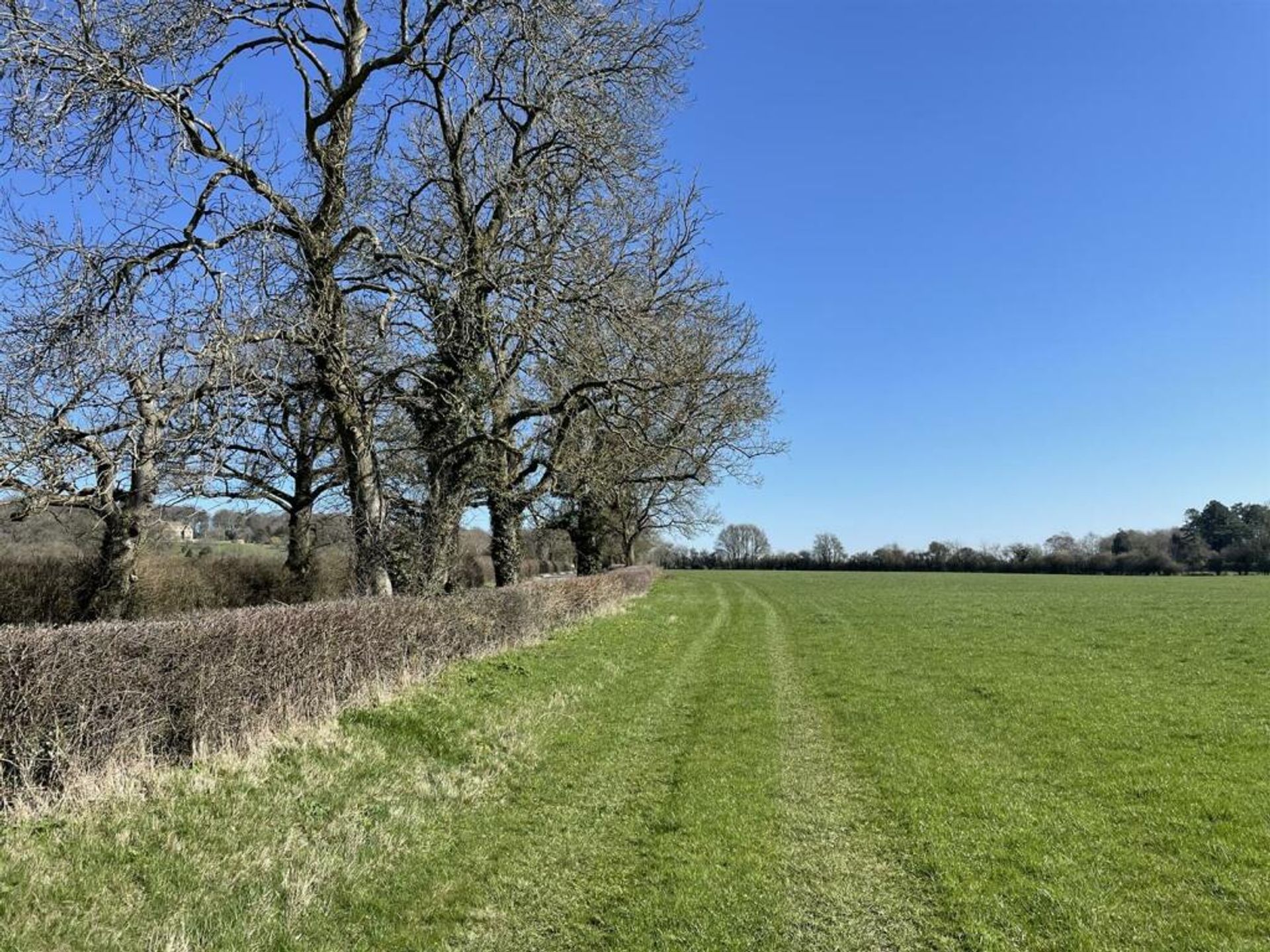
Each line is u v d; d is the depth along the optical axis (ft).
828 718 39.99
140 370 31.60
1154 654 61.16
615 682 47.83
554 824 24.12
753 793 27.22
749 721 38.78
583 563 117.19
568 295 48.16
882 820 24.68
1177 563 278.67
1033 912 18.07
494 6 44.98
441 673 41.39
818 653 65.10
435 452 54.54
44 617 50.03
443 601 45.32
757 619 98.07
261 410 38.06
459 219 52.39
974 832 23.31
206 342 33.24
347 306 48.11
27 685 19.94
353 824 22.11
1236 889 18.99
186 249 39.17
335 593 76.33
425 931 17.42
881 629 82.58
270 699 28.22
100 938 15.03
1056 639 72.13
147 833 19.22
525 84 54.03
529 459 68.80
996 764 30.94
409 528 56.75
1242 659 57.67
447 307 47.78
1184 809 25.05
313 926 17.03
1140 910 18.11
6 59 31.22
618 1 50.65
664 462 85.05
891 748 33.40
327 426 67.82
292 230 43.47
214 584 64.59
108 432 33.94
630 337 50.21
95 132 37.09
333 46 49.16
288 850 19.95
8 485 31.96
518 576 76.28
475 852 21.76
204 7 38.42
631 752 32.68
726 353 81.97
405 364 50.60
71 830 18.65
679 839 22.88
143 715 23.15
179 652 24.47
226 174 41.81
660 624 85.20
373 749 28.22
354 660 34.50
